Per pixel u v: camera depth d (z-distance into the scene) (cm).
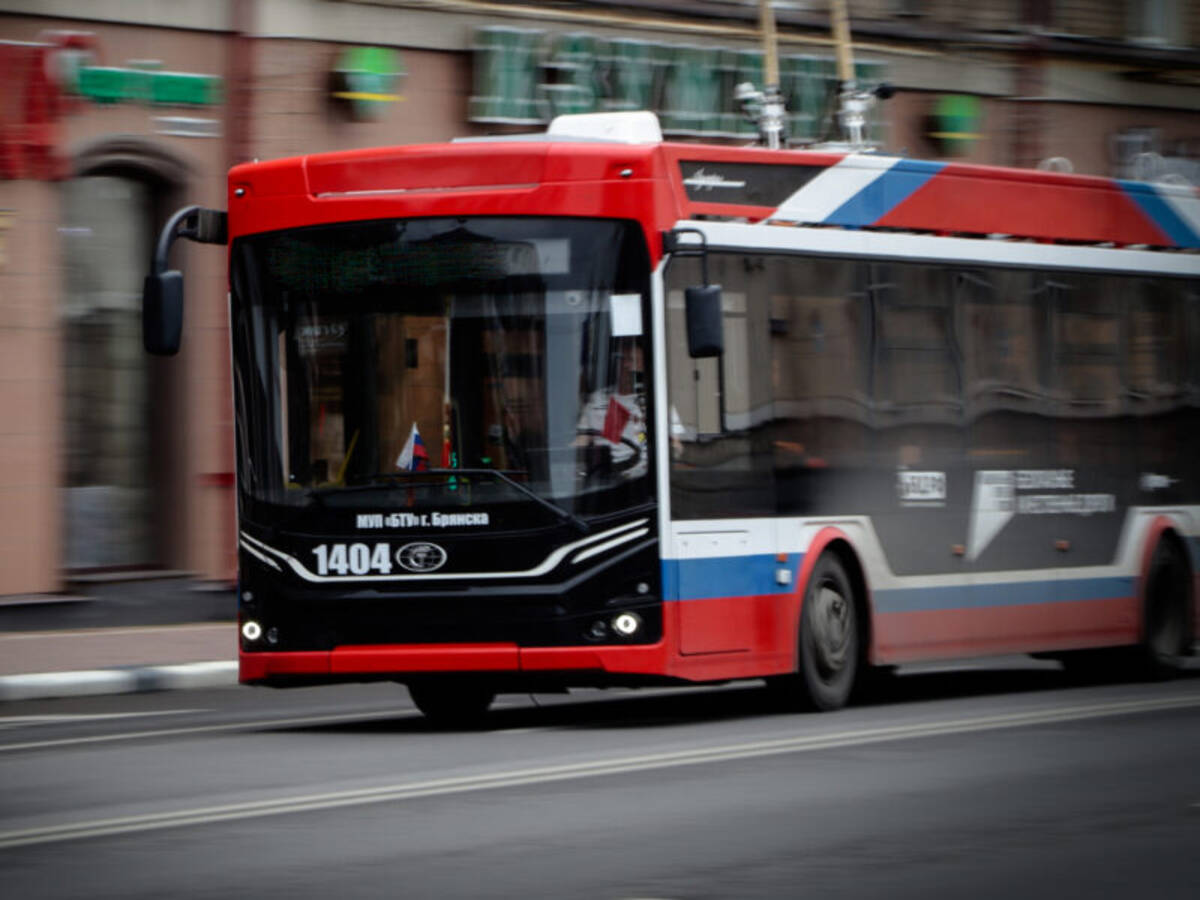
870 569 2494
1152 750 1959
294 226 2286
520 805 1603
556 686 2228
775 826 1509
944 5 5122
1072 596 2834
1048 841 1455
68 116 3606
